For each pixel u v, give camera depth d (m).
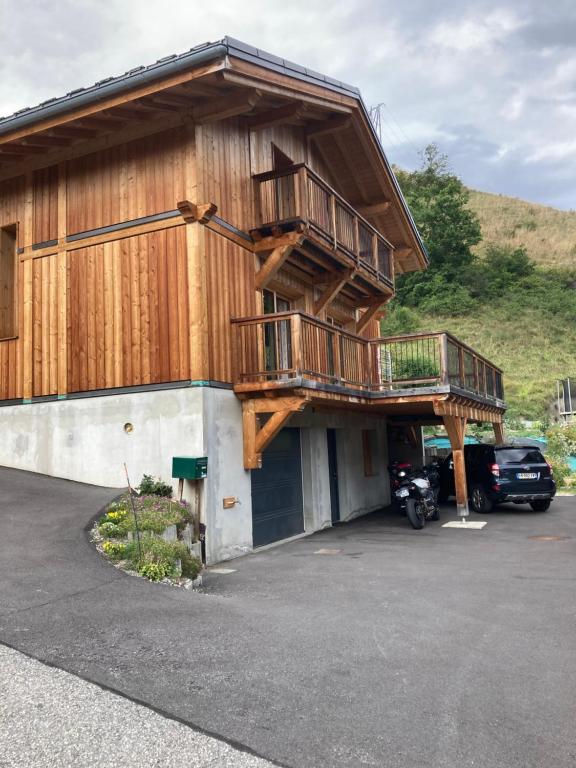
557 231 77.50
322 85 11.23
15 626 4.57
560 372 39.62
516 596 6.24
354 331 17.06
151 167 9.60
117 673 3.89
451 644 4.68
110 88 8.44
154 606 5.28
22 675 3.82
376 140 14.28
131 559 6.45
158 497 8.69
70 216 10.31
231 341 9.78
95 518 7.64
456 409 12.92
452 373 12.84
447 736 3.23
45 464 10.20
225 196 10.04
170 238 9.37
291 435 12.02
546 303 49.72
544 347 43.81
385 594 6.34
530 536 10.51
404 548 9.59
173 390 9.12
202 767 2.92
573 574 7.33
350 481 14.59
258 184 11.08
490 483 13.58
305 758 3.00
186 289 9.16
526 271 55.59
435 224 53.81
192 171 9.27
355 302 16.22
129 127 9.73
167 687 3.72
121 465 9.48
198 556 8.16
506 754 3.06
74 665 3.97
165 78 8.29
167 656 4.21
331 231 11.78
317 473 12.64
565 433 27.16
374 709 3.52
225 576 7.62
